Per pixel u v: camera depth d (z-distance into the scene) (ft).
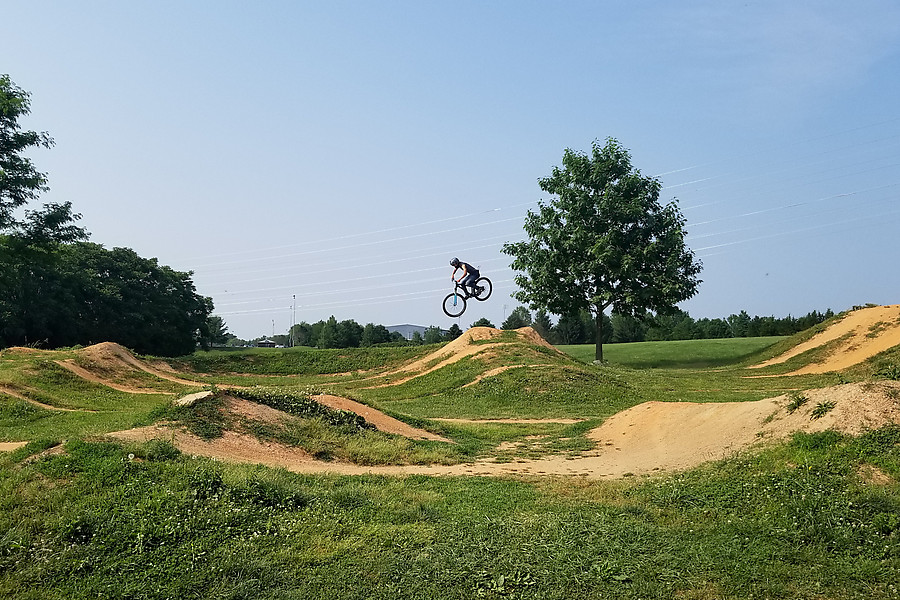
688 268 135.85
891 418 35.24
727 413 48.37
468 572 22.76
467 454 48.47
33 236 106.01
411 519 28.66
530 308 140.77
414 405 84.12
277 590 21.68
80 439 34.45
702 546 24.88
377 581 22.30
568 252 134.41
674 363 148.66
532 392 84.64
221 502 28.25
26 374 84.99
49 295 158.92
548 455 48.70
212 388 49.65
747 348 154.10
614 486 35.40
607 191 131.13
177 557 23.80
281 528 26.66
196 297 203.62
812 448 34.32
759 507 28.68
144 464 30.89
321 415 51.24
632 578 22.31
